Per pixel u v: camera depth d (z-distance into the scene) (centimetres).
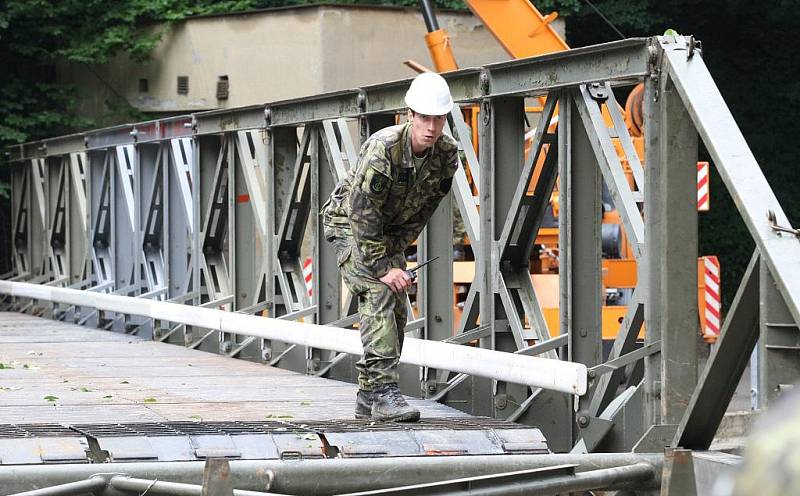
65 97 3447
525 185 1174
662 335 968
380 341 927
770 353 712
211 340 1766
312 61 2912
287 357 1559
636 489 791
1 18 3262
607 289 1936
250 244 1844
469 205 1272
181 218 2056
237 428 845
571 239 1120
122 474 712
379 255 913
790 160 3522
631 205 1027
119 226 2327
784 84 3528
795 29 3531
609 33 3603
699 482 726
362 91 1474
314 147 1602
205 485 620
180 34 3241
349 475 747
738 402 2077
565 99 1118
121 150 2236
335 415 1081
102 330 2070
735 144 822
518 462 790
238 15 3080
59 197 2644
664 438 957
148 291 2155
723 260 3447
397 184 901
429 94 877
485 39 3034
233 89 3102
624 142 1059
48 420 1027
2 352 1680
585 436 1016
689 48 942
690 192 965
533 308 1220
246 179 1772
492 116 1227
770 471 267
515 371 1071
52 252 2695
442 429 845
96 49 3272
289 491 731
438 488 698
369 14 2934
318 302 1599
